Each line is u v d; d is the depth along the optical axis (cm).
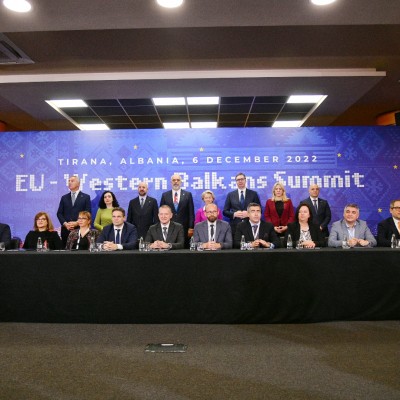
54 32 393
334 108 650
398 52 449
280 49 438
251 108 688
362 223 407
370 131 637
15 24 361
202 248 341
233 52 446
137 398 179
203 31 395
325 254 297
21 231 638
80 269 295
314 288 296
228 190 635
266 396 180
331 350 242
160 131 640
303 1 326
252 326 293
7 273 297
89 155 641
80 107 666
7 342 261
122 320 294
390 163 636
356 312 296
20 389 189
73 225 515
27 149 643
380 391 185
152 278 294
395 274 295
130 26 362
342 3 330
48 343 258
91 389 189
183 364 221
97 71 504
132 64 488
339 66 496
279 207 538
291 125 807
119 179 639
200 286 295
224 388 190
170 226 404
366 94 610
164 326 295
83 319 294
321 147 637
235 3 328
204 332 280
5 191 641
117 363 224
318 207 555
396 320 299
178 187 551
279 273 296
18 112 684
